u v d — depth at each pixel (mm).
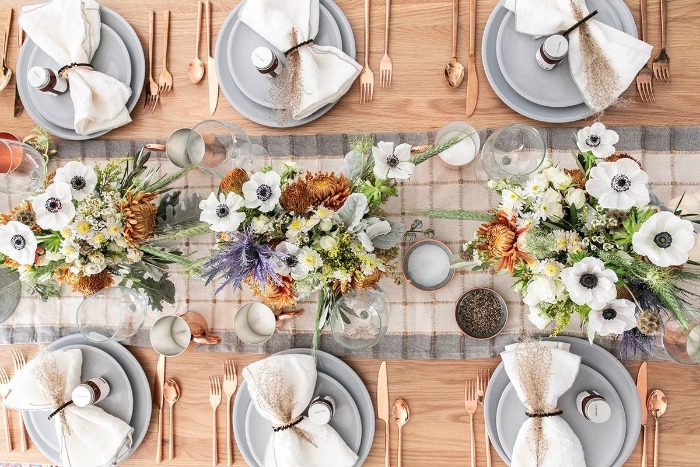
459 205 1312
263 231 979
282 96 1262
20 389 1281
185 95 1373
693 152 1272
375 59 1342
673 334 973
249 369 1267
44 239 1029
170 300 1292
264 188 973
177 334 1221
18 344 1400
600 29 1214
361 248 1022
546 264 948
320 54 1271
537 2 1217
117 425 1297
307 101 1263
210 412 1350
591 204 998
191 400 1356
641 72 1286
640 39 1294
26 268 1055
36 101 1349
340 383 1312
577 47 1218
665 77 1282
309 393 1261
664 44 1281
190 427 1353
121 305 1141
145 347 1370
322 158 1341
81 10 1312
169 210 1239
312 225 964
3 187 1175
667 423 1266
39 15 1312
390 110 1338
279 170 1349
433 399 1314
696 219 1048
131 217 1054
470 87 1318
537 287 960
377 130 1339
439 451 1311
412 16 1334
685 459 1260
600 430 1254
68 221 994
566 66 1254
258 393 1234
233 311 1359
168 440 1355
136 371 1351
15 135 1408
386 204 1323
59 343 1367
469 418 1305
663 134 1276
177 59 1377
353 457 1265
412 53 1334
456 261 1258
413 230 1286
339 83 1263
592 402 1173
